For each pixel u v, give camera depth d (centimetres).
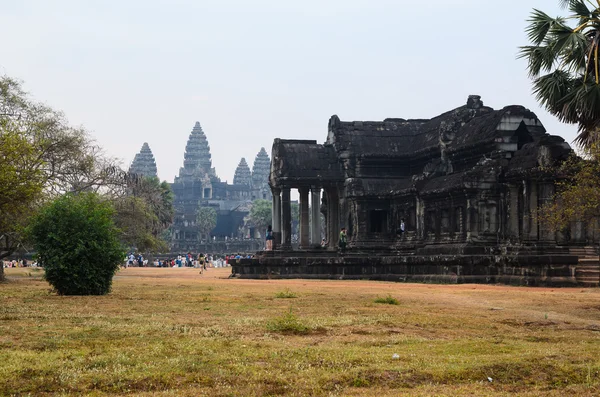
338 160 7294
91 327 2189
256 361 1662
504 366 1625
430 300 3362
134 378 1473
